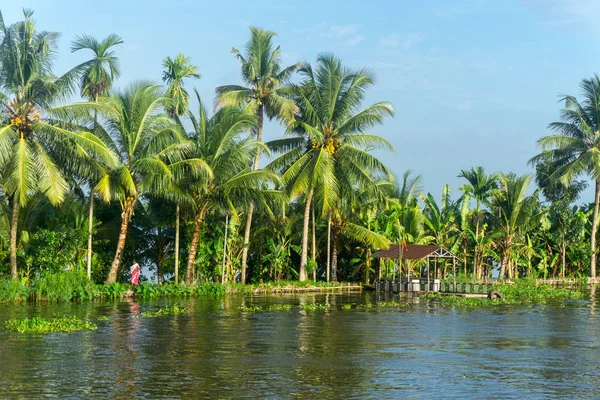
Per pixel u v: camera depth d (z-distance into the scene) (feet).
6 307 112.68
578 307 132.16
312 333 85.66
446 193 238.89
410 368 62.85
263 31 170.71
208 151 148.66
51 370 59.52
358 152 171.22
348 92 173.99
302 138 175.83
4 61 124.06
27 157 123.95
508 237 220.64
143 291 139.03
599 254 261.24
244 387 54.13
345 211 194.80
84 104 128.26
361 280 209.67
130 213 139.74
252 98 171.53
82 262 150.82
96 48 158.40
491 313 117.29
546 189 246.88
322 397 51.42
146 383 55.01
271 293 163.43
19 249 139.33
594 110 223.30
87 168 132.16
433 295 160.56
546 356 70.38
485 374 60.54
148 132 139.64
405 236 198.80
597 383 57.26
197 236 152.25
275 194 155.53
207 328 88.84
